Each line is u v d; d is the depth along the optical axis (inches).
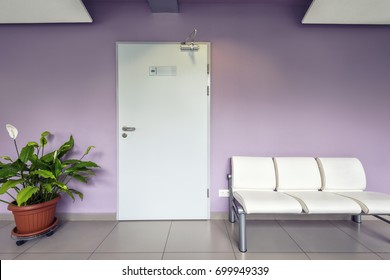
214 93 84.6
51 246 65.0
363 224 81.8
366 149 86.0
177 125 83.6
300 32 84.7
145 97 83.0
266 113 85.2
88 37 83.2
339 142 85.8
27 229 67.6
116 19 83.2
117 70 82.4
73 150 84.2
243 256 60.2
